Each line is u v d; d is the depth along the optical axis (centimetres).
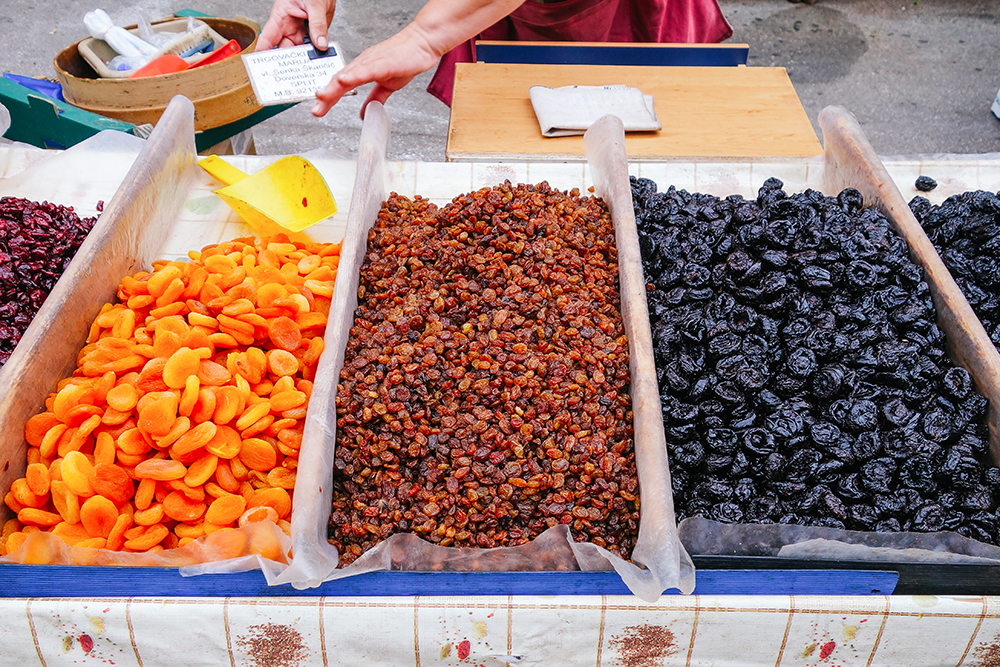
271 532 144
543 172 258
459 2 239
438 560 142
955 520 151
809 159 262
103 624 141
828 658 147
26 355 169
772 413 168
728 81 314
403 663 148
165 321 180
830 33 577
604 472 153
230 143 355
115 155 257
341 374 169
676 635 144
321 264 210
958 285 200
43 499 158
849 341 177
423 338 174
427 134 477
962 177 256
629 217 204
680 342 182
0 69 514
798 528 143
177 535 155
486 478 152
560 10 341
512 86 311
